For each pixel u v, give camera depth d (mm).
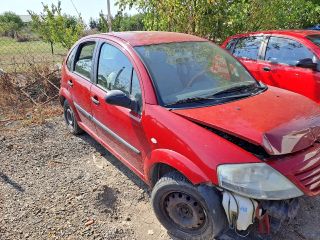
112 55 3814
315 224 3164
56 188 3857
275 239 2965
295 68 5500
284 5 8508
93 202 3588
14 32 18594
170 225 3049
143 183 3912
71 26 9695
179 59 3518
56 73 7727
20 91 7266
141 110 3197
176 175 2840
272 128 2594
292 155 2600
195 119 2795
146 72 3244
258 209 2496
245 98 3230
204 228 2746
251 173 2461
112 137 3807
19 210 3479
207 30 7566
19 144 4988
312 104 3154
